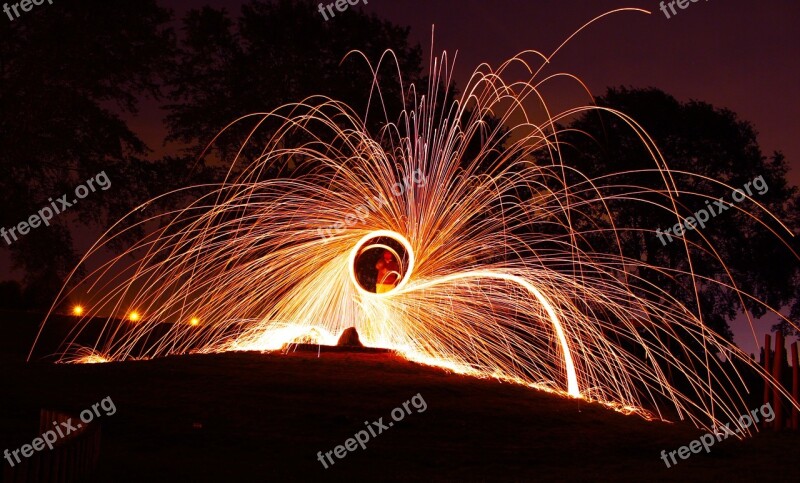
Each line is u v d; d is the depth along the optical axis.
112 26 27.77
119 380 14.20
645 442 12.30
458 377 15.38
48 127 26.69
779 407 15.22
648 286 26.98
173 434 11.27
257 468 9.85
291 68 29.27
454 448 11.34
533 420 12.99
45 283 28.30
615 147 27.94
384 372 15.26
